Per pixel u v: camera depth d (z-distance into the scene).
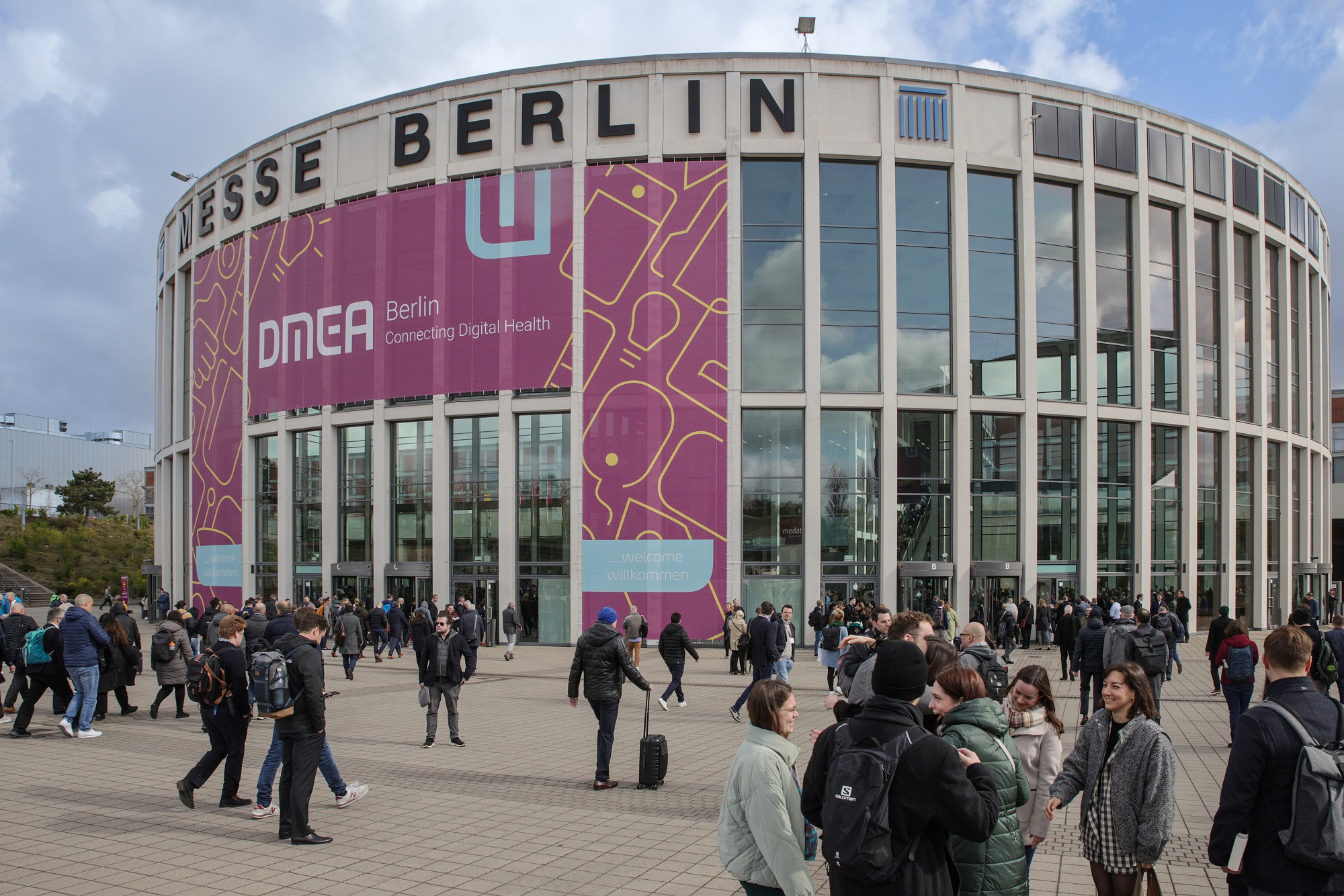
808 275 29.36
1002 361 30.38
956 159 30.17
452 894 6.35
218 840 7.68
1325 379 43.00
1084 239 31.36
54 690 13.73
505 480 30.20
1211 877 6.82
